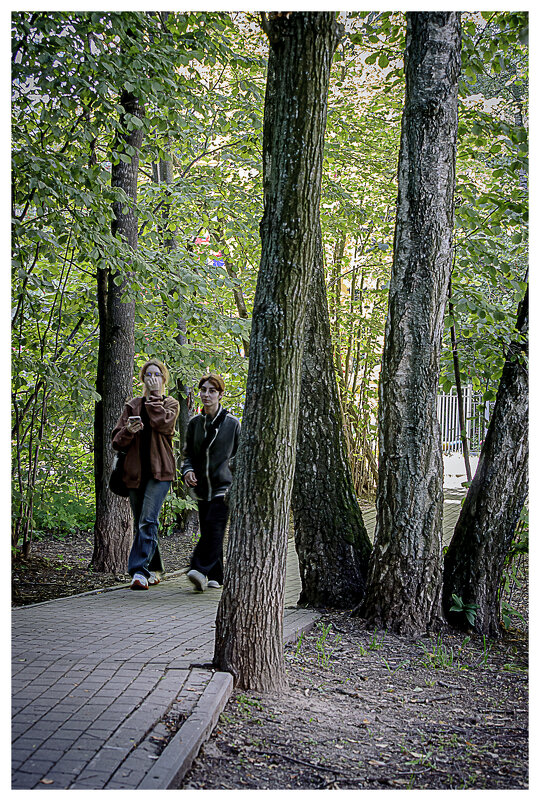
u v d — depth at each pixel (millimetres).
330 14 4449
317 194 4555
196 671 4488
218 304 12891
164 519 12047
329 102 11742
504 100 11422
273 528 4625
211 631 5555
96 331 10219
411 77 6637
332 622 6777
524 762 4016
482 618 6863
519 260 10758
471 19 7801
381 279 14711
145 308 9758
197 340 11734
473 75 7762
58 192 7152
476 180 11828
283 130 4461
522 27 7266
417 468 6648
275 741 3947
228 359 11539
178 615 6211
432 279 6594
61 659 4637
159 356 10773
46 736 3457
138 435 7801
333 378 7578
